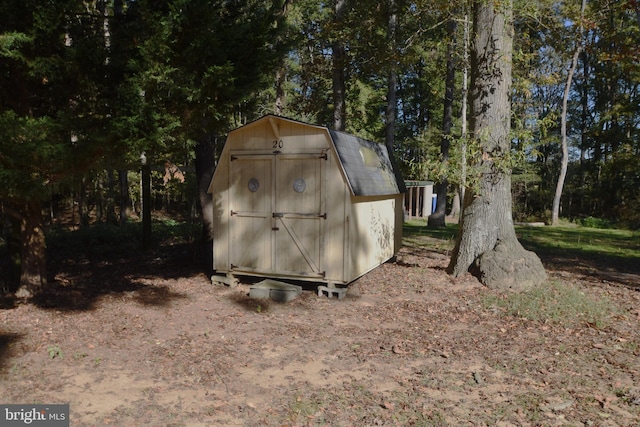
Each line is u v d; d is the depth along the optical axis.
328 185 7.64
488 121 8.34
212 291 8.09
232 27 6.52
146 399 4.11
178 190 19.22
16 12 5.49
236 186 8.36
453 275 8.73
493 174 8.42
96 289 8.08
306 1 16.75
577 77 28.33
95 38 6.34
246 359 5.05
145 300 7.41
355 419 3.76
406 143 33.56
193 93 5.84
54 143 5.49
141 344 5.46
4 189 5.19
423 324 6.28
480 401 4.05
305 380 4.52
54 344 5.39
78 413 3.85
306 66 15.70
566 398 4.09
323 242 7.73
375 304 7.26
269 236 8.13
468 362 4.95
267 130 8.03
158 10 6.53
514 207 32.28
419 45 13.05
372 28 12.37
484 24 8.30
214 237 8.59
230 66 5.73
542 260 11.34
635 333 5.80
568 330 5.94
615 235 18.30
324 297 7.67
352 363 4.95
